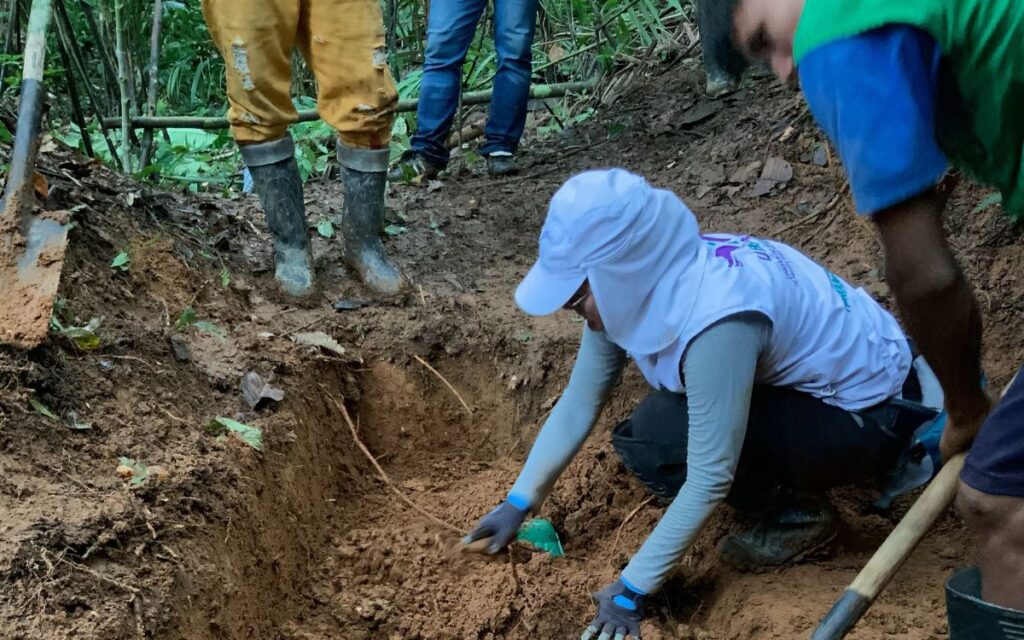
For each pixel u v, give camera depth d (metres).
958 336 1.61
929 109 1.43
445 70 4.65
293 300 3.46
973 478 1.67
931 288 1.52
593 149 5.09
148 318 2.98
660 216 2.10
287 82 3.26
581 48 6.45
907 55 1.39
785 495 2.61
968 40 1.40
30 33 2.82
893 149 1.40
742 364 2.14
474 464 3.37
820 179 4.07
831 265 3.66
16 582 1.87
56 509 2.08
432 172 4.85
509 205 4.52
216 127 4.64
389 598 2.62
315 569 2.74
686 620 2.62
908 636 2.25
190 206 3.78
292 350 3.15
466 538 2.69
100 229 3.15
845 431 2.40
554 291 2.13
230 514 2.39
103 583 1.95
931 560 2.58
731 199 4.20
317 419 3.11
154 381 2.69
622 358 2.52
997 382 3.00
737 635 2.42
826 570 2.61
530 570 2.67
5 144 3.36
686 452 2.51
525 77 4.77
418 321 3.52
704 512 2.22
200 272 3.35
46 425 2.32
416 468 3.36
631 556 2.83
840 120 1.44
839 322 2.37
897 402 2.41
